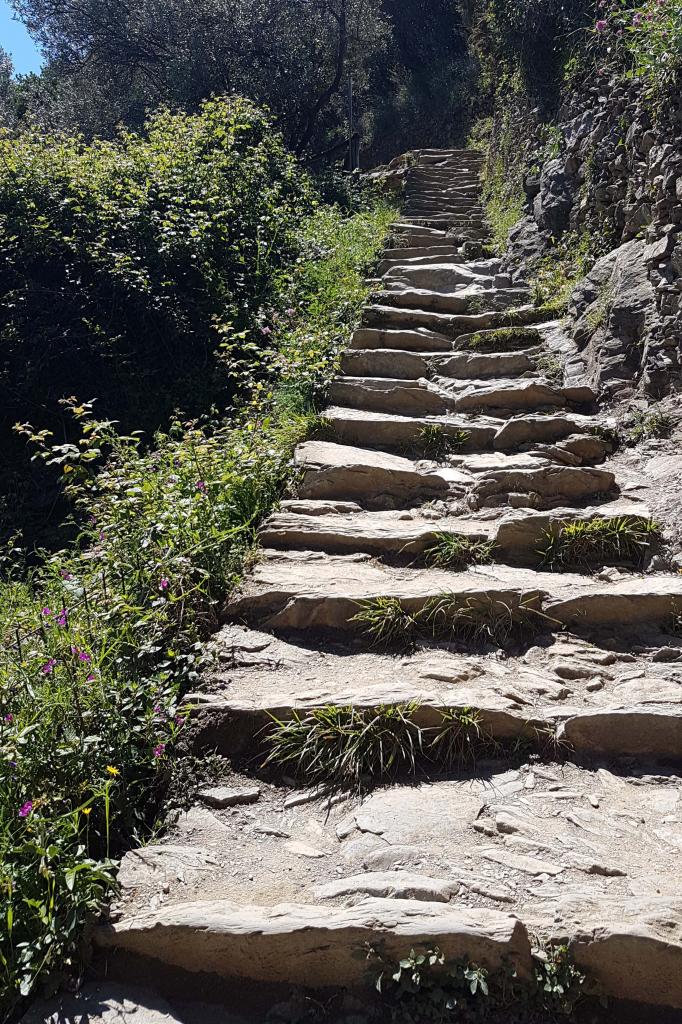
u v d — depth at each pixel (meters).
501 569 3.60
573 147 7.48
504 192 9.95
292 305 7.32
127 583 3.35
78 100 16.80
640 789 2.49
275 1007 1.90
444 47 19.48
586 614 3.26
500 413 5.11
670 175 4.94
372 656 3.10
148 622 3.11
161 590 3.22
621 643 3.17
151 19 15.43
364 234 9.36
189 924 1.95
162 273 7.36
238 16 15.16
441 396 5.29
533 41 8.72
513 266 7.90
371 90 19.42
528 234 8.11
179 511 3.56
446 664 2.99
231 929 1.94
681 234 4.76
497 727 2.68
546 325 6.32
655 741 2.65
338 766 2.55
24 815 2.08
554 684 2.91
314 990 1.93
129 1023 1.83
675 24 4.95
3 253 7.12
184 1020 1.86
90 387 7.00
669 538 3.64
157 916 1.99
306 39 15.77
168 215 7.64
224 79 15.02
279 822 2.39
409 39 19.64
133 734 2.58
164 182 8.18
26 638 3.17
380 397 5.27
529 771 2.57
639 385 4.95
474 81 17.00
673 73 4.95
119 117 16.39
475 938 1.88
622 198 6.18
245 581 3.46
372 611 3.19
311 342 5.94
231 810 2.45
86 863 2.01
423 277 7.80
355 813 2.39
